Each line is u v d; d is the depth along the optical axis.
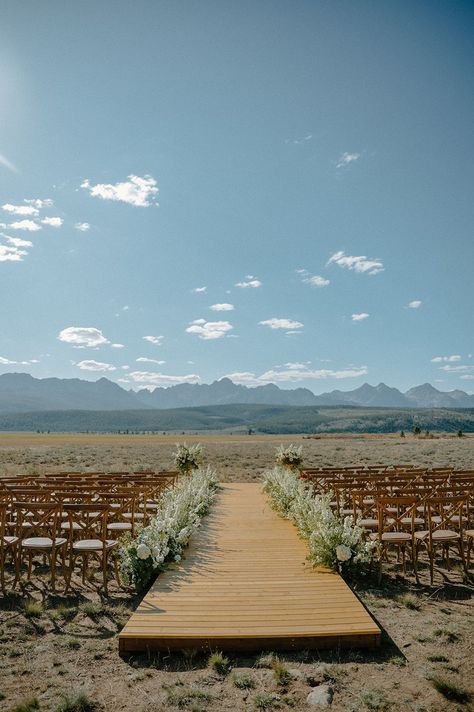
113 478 11.15
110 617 5.67
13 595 6.44
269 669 4.32
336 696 3.88
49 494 8.09
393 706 3.72
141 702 3.81
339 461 28.72
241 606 5.39
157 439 78.50
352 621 4.96
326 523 7.29
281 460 16.72
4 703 3.80
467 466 24.39
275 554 7.67
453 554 8.45
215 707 3.74
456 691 3.88
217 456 34.59
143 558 6.43
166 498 10.02
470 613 5.69
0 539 6.71
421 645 4.80
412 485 10.08
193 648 4.61
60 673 4.29
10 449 39.72
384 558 8.08
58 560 8.19
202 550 7.92
